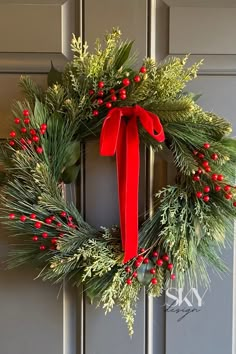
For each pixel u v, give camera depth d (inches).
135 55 48.3
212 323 51.4
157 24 50.2
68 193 49.8
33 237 46.4
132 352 51.0
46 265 47.9
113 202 50.4
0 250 50.6
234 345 51.6
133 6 49.8
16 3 49.8
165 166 50.0
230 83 50.6
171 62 45.9
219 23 50.1
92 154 50.1
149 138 47.4
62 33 49.8
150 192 50.0
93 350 51.0
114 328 50.9
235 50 50.2
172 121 46.0
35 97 46.5
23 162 44.5
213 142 46.1
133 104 46.2
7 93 50.3
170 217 45.9
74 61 44.4
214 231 45.9
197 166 45.6
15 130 46.1
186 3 50.1
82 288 50.4
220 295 51.3
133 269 46.7
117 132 44.0
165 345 51.3
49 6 49.7
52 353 51.2
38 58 50.2
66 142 46.8
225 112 50.6
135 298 47.7
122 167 46.1
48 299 51.1
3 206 49.6
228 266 51.1
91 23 49.7
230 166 46.8
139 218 49.8
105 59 44.8
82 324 51.0
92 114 46.2
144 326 51.0
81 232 47.0
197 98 48.8
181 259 45.6
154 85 44.9
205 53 50.2
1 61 50.1
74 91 46.0
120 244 47.3
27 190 45.3
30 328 51.2
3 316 51.1
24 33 49.8
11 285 51.0
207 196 45.9
